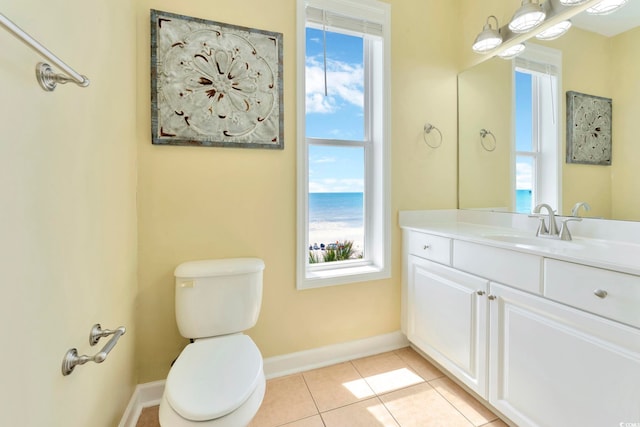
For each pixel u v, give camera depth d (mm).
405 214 1964
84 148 909
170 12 1435
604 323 915
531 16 1472
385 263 1926
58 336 759
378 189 1944
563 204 1520
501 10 1801
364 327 1898
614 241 1315
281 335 1701
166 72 1428
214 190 1539
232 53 1530
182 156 1480
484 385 1354
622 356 874
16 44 601
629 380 859
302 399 1492
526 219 1653
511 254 1225
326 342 1803
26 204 643
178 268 1393
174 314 1505
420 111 1992
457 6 2105
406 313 1924
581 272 979
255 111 1580
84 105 909
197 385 978
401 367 1771
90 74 950
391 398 1499
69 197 821
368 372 1722
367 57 1953
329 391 1554
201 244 1529
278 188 1656
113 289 1136
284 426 1321
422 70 1992
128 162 1306
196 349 1186
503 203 1815
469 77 2027
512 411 1221
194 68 1469
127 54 1278
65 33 801
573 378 1002
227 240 1573
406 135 1956
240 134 1556
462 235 1495
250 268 1428
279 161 1653
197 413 876
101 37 1027
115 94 1151
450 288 1550
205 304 1363
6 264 579
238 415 915
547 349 1084
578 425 986
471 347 1425
